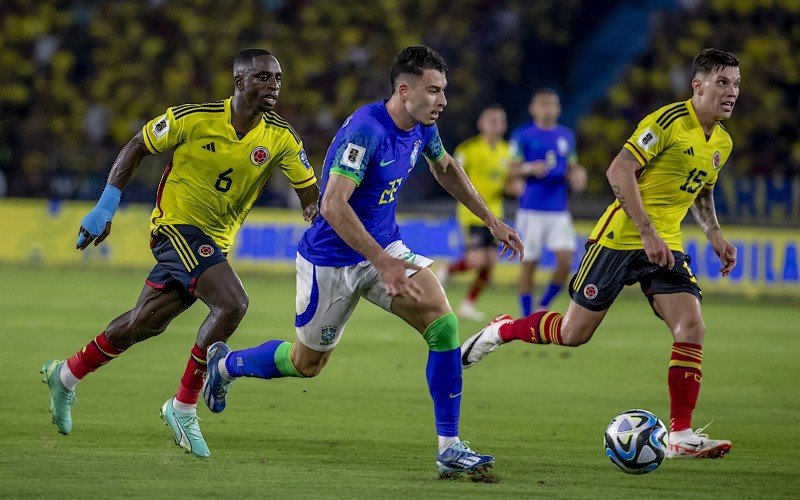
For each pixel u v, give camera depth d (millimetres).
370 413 24531
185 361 32125
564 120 83375
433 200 72688
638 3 86750
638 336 41562
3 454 18812
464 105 79938
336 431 22203
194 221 20359
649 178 21375
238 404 25312
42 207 67562
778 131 74750
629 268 21578
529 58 84812
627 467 18062
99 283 56281
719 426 24062
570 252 43250
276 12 84688
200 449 18984
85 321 40781
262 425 22703
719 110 20797
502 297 55750
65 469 17641
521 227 43531
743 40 80625
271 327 40312
